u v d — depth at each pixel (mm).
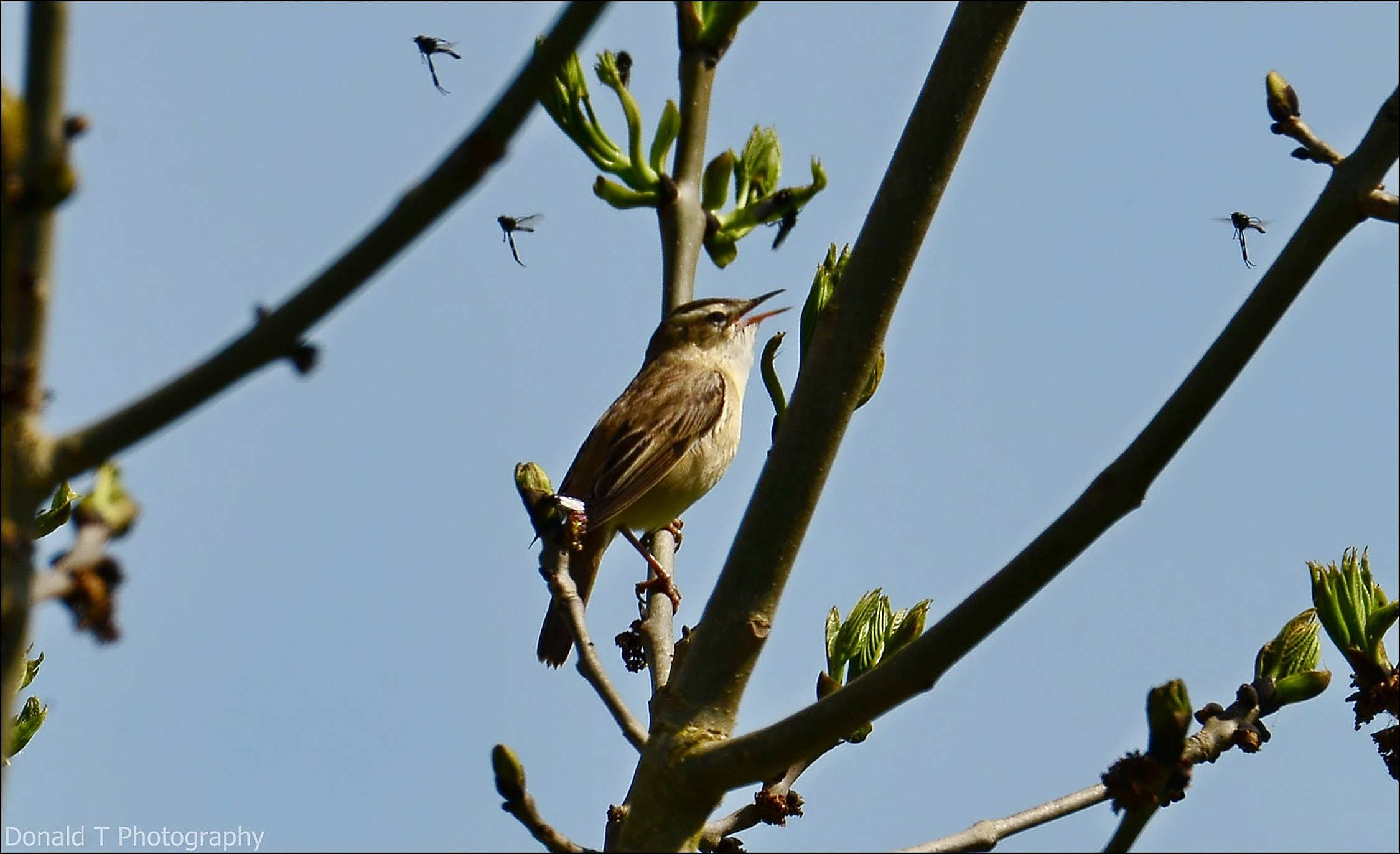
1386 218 5742
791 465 6980
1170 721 6031
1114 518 5910
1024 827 7570
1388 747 7488
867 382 7668
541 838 6633
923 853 7309
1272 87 6691
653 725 6977
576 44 4742
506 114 4707
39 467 4656
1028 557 5965
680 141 9461
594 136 9344
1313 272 5832
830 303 7023
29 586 4582
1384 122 5871
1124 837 6066
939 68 6988
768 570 6992
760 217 9305
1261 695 7695
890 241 6934
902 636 8297
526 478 7629
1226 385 5887
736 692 6945
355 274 4719
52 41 4656
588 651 7223
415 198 4699
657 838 6734
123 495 4816
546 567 7465
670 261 9266
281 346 4727
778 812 8344
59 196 4641
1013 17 6980
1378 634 7730
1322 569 7875
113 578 4715
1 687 4570
